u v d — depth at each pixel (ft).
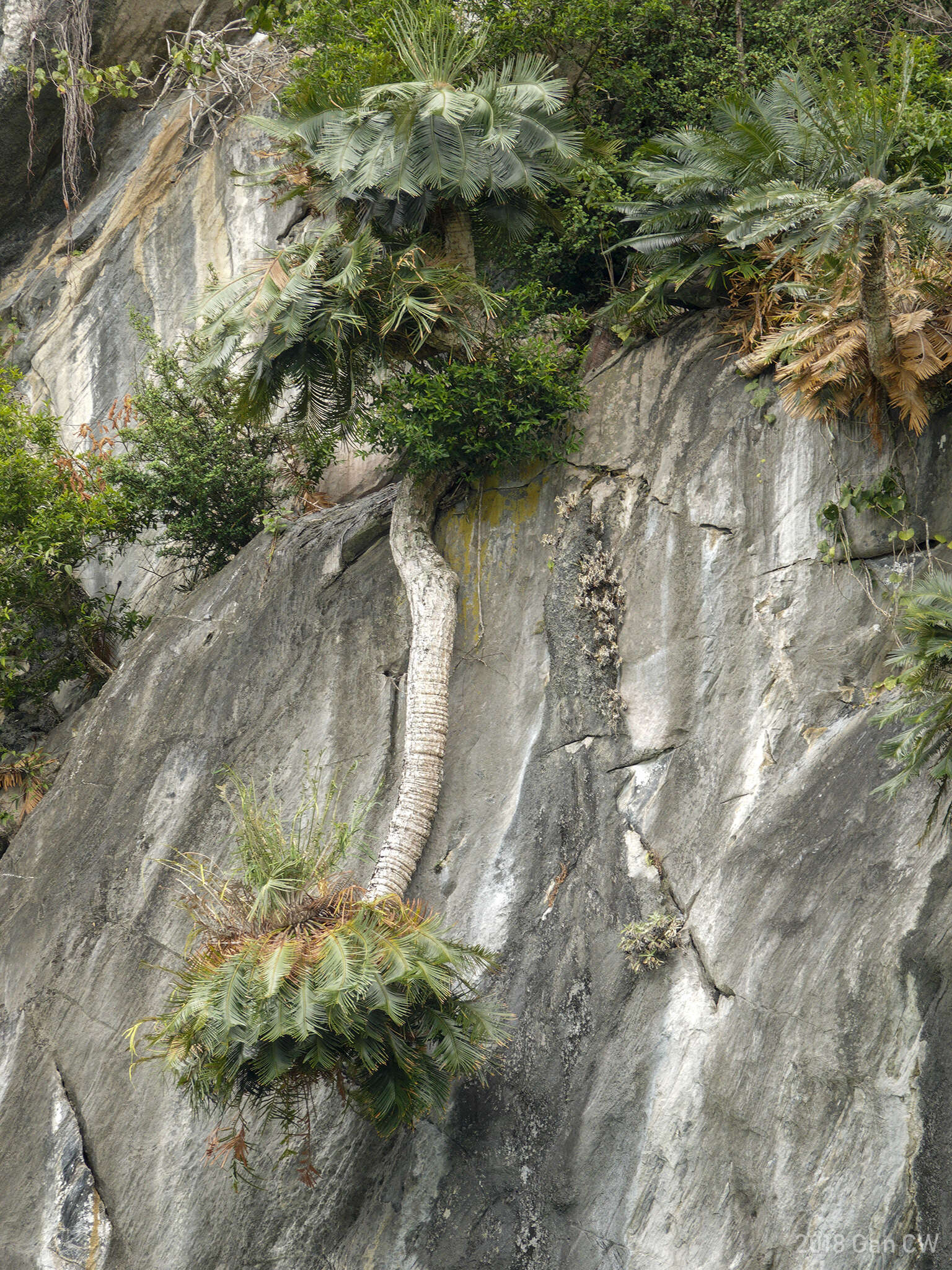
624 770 27.04
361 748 30.01
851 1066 20.80
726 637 26.73
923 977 20.53
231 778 30.81
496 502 30.86
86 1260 27.73
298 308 28.17
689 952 24.29
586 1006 25.09
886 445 25.59
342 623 31.78
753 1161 21.65
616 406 30.35
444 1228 24.94
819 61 28.91
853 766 23.63
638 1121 23.52
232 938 24.45
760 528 27.04
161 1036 24.29
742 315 29.25
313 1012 21.79
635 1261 22.53
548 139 29.73
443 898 27.45
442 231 31.50
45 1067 30.35
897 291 24.59
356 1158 26.30
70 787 34.22
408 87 28.55
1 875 33.83
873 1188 19.98
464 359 30.01
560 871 26.78
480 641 29.78
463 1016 23.89
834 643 25.39
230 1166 27.22
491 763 28.55
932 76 28.22
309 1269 25.91
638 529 28.66
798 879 23.12
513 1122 25.00
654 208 29.09
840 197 22.61
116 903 31.40
